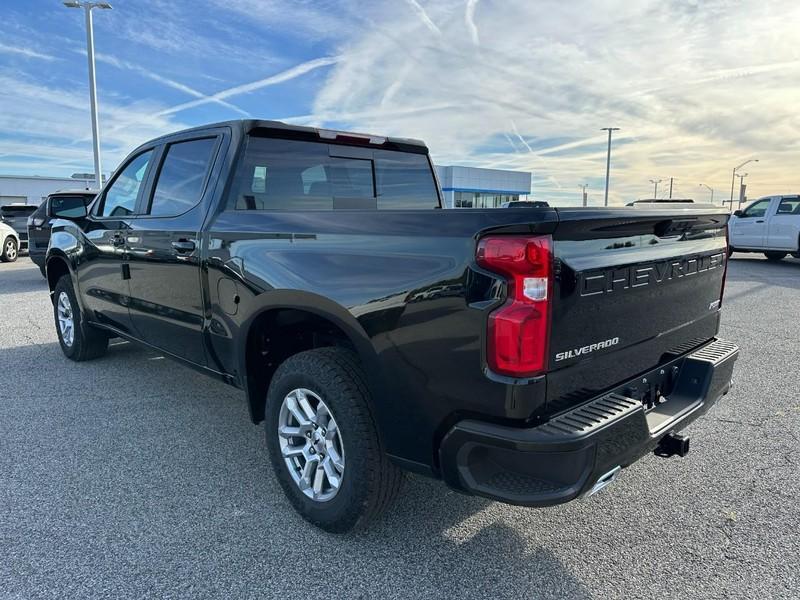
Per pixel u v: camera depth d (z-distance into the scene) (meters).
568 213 2.00
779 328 7.19
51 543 2.61
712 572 2.44
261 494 3.08
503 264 1.97
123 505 2.95
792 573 2.43
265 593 2.30
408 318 2.22
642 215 2.29
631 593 2.31
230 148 3.29
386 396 2.35
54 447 3.64
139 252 3.92
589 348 2.20
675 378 2.79
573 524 2.80
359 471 2.48
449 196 41.28
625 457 2.17
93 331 5.34
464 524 2.79
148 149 4.14
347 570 2.45
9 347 6.18
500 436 2.02
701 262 2.90
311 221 2.67
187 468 3.37
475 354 2.04
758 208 16.22
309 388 2.65
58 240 5.29
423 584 2.37
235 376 3.26
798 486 3.17
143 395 4.63
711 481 3.23
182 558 2.51
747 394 4.67
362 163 3.88
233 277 3.04
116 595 2.28
